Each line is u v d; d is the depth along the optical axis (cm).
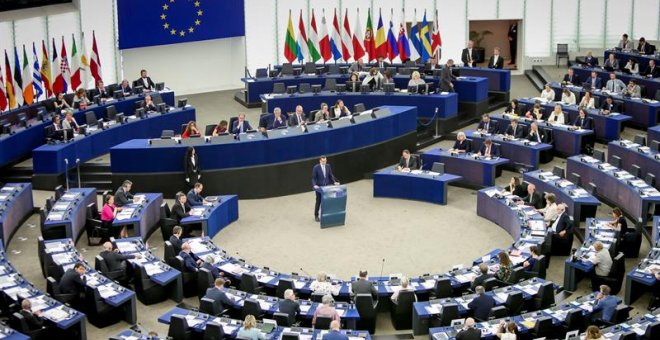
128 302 2164
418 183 3052
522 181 3027
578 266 2288
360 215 2944
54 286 2175
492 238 2716
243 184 3083
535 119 3447
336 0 4484
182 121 3600
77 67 3528
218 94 4325
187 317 2005
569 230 2525
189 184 3012
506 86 3919
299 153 3145
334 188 2808
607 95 3656
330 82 3788
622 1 4534
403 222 2872
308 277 2333
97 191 3106
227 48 4459
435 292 2158
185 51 4338
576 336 1866
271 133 3134
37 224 2812
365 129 3281
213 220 2723
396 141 3406
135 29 4069
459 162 3164
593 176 2945
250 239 2738
